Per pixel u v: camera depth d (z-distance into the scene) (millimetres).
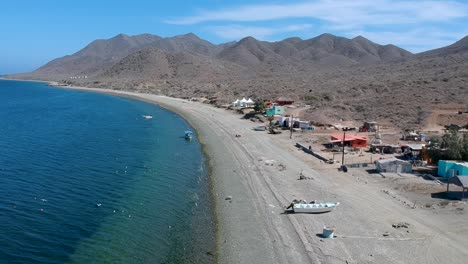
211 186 56750
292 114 118688
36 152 74188
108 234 41031
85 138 89750
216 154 76125
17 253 36344
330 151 77750
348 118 114812
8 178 57375
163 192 54000
